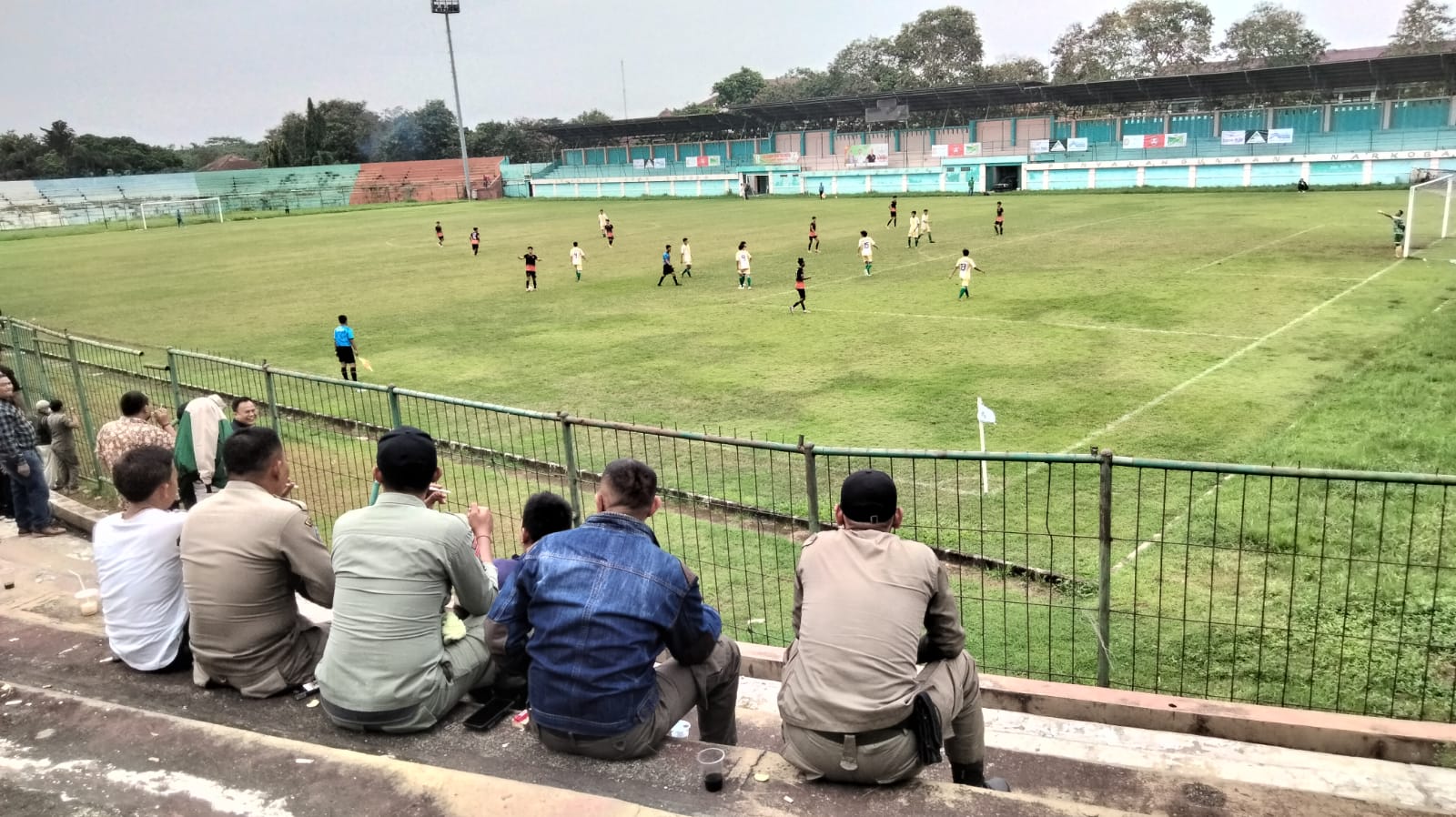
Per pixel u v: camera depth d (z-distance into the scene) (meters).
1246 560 8.04
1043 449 12.04
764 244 41.34
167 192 104.94
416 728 4.27
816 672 3.77
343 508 10.25
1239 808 4.22
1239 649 6.48
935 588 3.94
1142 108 78.94
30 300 32.88
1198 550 8.36
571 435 7.06
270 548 4.58
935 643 4.08
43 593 6.83
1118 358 16.78
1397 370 14.48
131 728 4.18
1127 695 5.41
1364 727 4.95
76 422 11.03
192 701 4.71
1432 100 63.91
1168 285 24.52
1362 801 4.23
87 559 8.41
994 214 52.12
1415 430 11.39
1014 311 21.97
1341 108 67.75
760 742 5.19
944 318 21.67
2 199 96.00
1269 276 25.22
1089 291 24.19
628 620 3.82
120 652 5.05
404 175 112.75
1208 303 21.69
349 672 4.22
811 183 85.75
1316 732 4.98
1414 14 86.19
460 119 99.31
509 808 3.51
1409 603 6.91
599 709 3.84
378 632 4.22
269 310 28.14
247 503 4.67
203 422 8.62
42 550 8.67
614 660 3.81
